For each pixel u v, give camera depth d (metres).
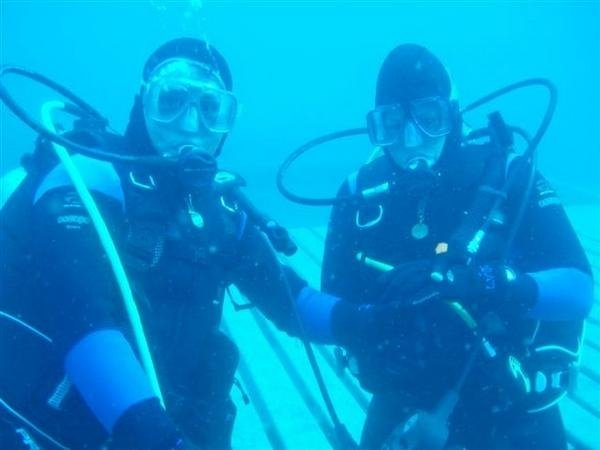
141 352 0.75
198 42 1.07
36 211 0.83
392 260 1.21
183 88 0.96
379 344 1.08
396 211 1.21
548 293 1.04
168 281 0.91
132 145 1.02
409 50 1.20
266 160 10.98
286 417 1.77
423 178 1.13
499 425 1.13
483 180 1.16
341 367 1.24
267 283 1.10
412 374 1.08
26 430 0.82
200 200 0.99
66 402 0.81
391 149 1.20
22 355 0.83
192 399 0.95
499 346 1.08
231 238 1.03
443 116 1.15
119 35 22.09
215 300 0.99
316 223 5.01
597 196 5.18
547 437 1.16
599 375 1.93
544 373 1.10
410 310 1.02
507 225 1.14
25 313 0.84
